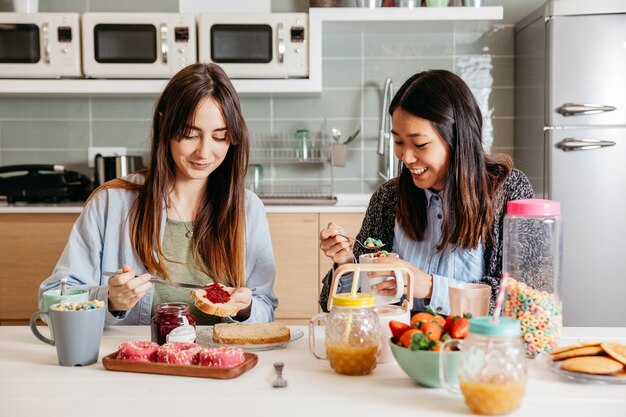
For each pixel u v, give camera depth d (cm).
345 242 163
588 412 102
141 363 122
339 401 106
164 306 140
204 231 178
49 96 376
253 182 368
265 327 147
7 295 321
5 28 335
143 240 176
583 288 312
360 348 118
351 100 377
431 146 161
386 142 374
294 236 319
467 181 165
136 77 343
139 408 104
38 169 344
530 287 132
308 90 340
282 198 351
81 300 142
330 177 380
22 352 138
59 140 379
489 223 169
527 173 346
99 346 131
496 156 180
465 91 164
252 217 187
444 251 174
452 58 374
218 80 168
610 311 312
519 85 362
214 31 335
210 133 167
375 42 375
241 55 337
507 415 100
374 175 379
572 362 115
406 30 367
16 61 337
